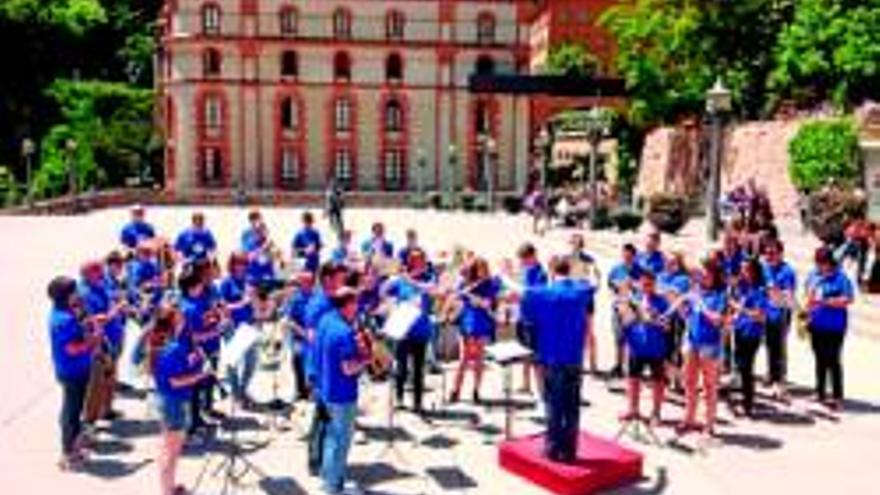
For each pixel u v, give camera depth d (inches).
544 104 3617.1
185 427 490.9
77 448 538.3
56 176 3575.3
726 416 637.9
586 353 791.7
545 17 3344.0
